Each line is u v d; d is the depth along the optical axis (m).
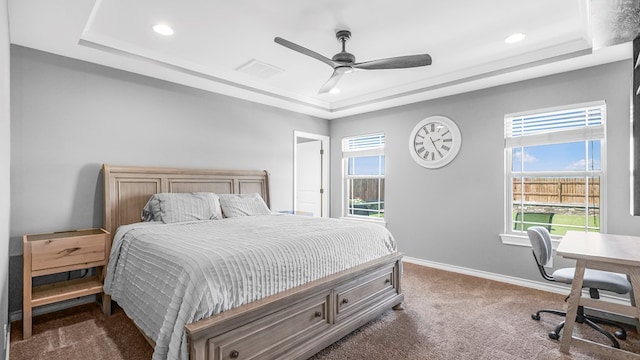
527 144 3.51
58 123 2.86
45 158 2.79
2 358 1.64
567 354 2.11
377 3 2.29
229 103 4.19
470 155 3.93
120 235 2.66
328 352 2.13
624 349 2.17
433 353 2.12
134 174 3.23
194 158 3.82
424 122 4.35
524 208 3.59
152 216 3.20
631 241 2.34
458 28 2.66
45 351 2.12
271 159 4.69
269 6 2.32
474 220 3.89
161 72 3.33
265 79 3.95
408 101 4.43
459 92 3.99
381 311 2.59
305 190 5.88
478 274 3.83
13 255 2.61
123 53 2.94
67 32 2.47
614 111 2.97
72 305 2.88
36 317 2.64
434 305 2.93
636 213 2.14
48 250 2.42
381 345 2.22
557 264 3.26
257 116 4.52
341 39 2.72
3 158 1.58
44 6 2.10
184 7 2.33
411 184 4.51
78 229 2.96
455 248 4.05
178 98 3.68
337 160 5.52
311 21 2.54
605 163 3.04
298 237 2.25
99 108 3.10
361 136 5.17
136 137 3.34
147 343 2.23
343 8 2.35
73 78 2.95
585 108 3.18
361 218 5.19
